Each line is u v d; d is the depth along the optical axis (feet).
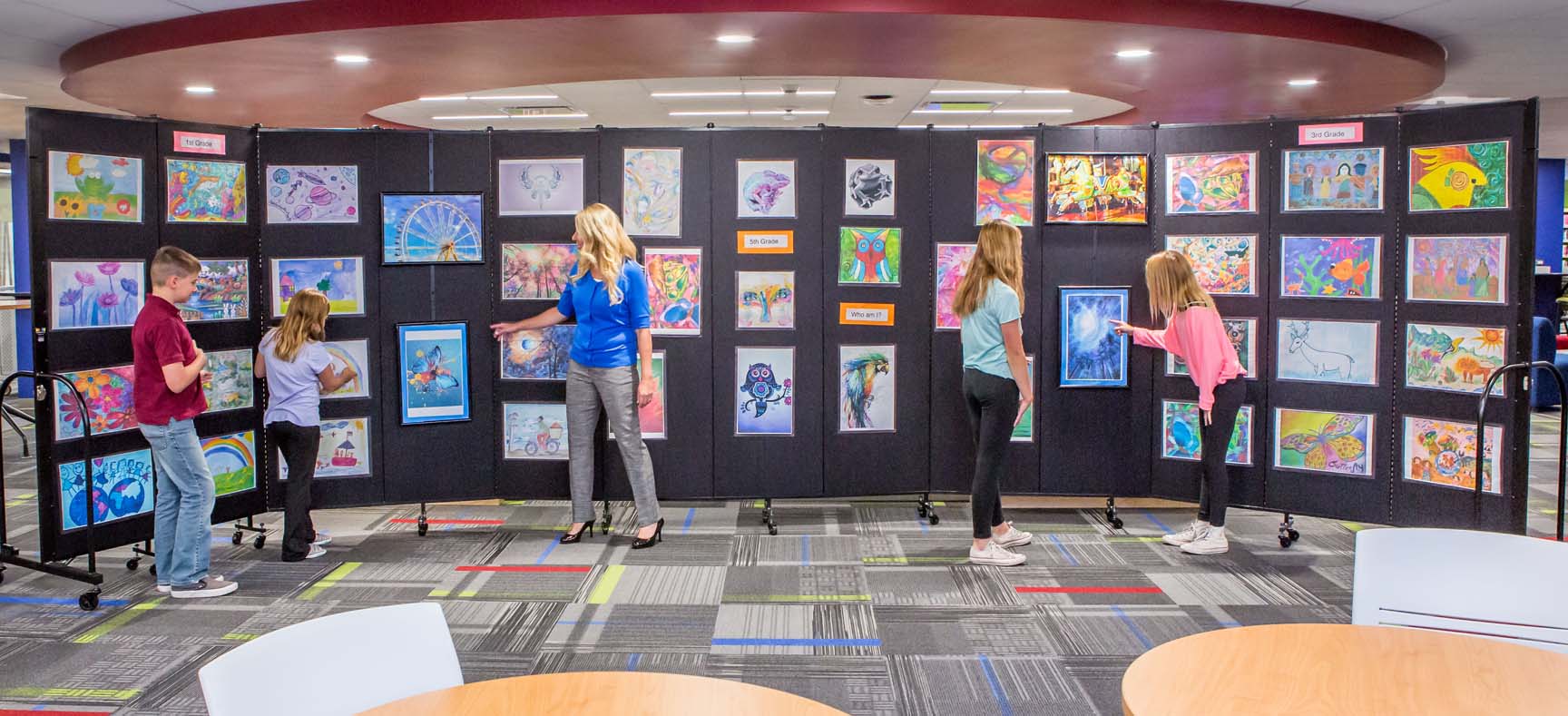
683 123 41.60
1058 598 14.40
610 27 18.98
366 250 17.17
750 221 17.72
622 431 16.81
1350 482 16.38
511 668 11.97
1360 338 16.15
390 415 17.47
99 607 14.16
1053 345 17.83
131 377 15.60
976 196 17.76
